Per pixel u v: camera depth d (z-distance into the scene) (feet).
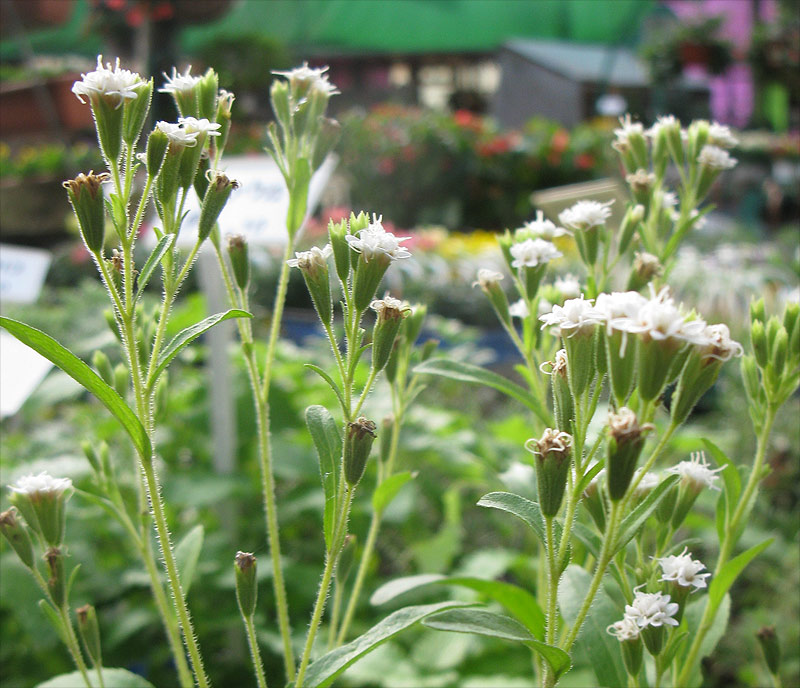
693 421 1.73
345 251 0.47
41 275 1.35
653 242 0.64
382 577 1.20
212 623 0.95
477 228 3.93
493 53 7.14
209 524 1.12
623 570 0.52
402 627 0.47
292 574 1.01
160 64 3.13
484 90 7.42
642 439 0.41
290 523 1.14
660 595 0.47
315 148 0.60
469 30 7.03
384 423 0.64
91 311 1.56
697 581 0.48
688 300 1.94
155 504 0.46
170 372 1.38
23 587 0.89
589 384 0.44
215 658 1.01
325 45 6.81
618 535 0.44
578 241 0.60
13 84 3.01
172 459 1.20
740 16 6.73
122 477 1.07
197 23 3.21
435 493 1.23
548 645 0.42
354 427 0.46
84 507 1.02
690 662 0.54
